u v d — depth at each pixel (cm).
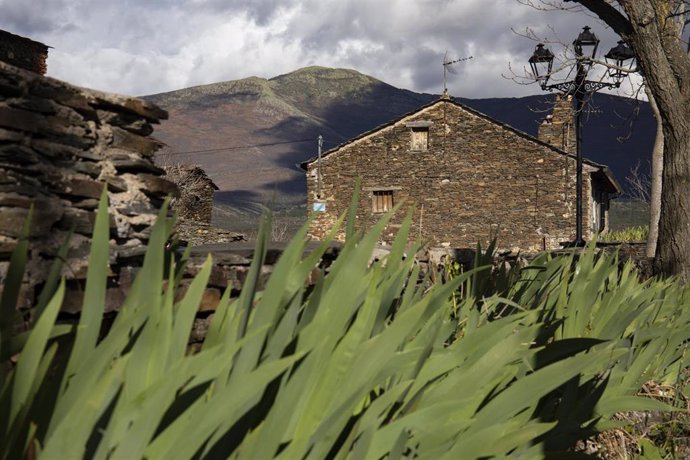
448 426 222
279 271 201
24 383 146
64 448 138
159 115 364
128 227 336
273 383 196
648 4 883
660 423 409
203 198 3158
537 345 326
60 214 303
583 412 298
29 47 1814
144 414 149
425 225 3192
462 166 3164
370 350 198
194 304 192
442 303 267
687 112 894
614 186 3281
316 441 181
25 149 294
